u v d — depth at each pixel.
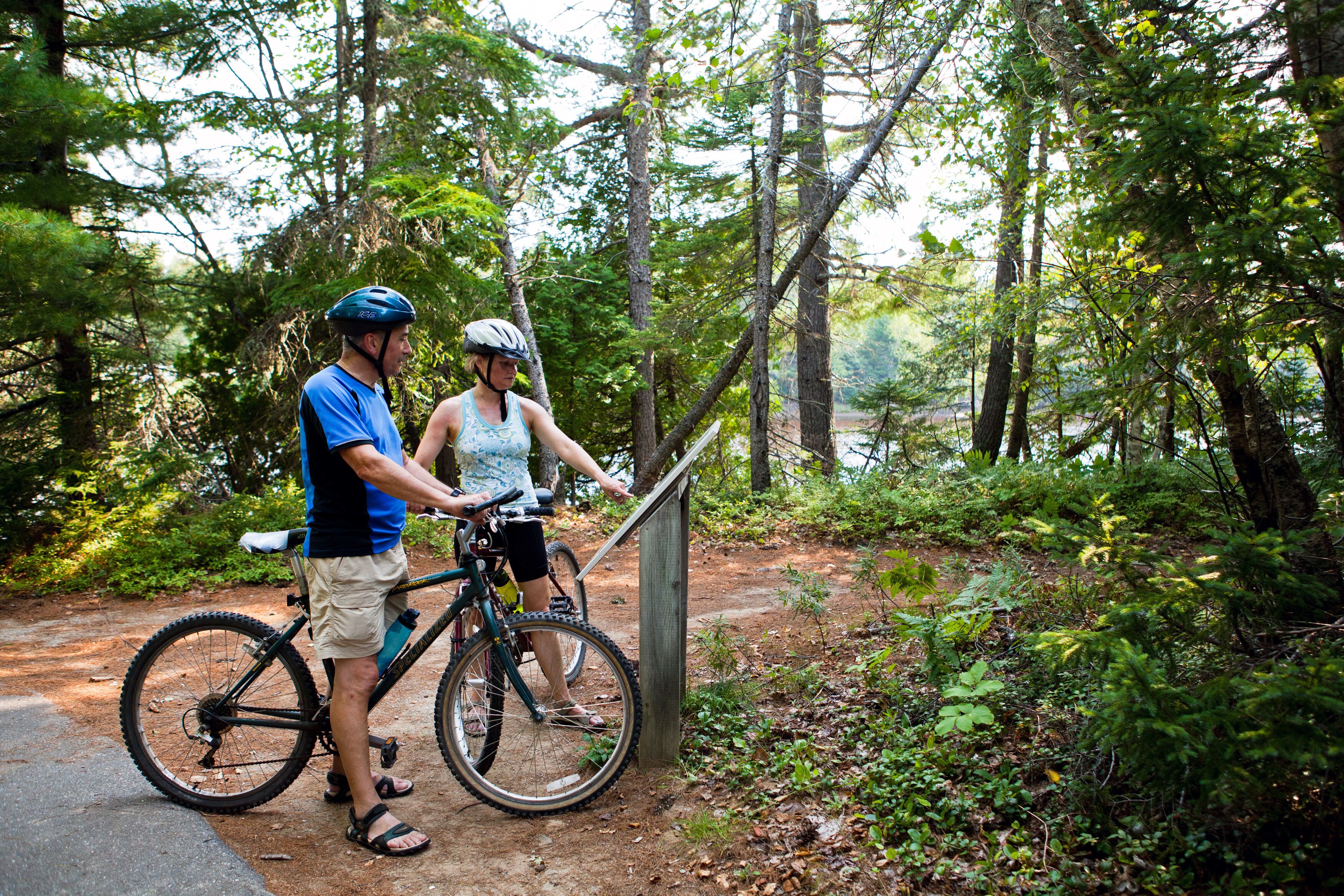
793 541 8.56
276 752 3.53
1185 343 3.11
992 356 14.79
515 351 3.62
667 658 3.35
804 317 15.62
